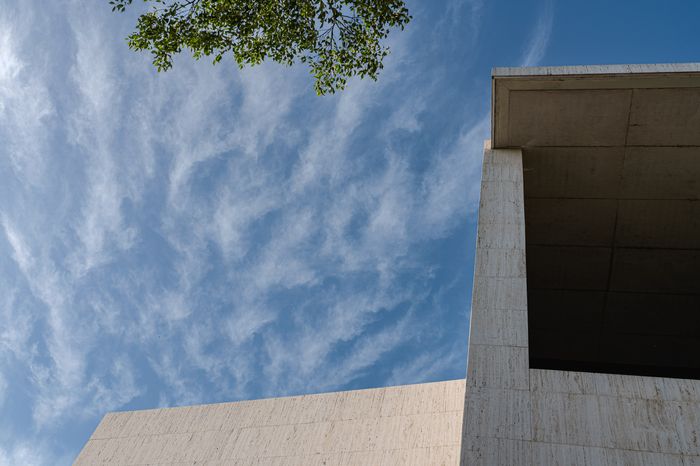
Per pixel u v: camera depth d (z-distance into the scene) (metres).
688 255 9.77
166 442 10.44
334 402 10.04
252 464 9.65
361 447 9.29
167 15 7.29
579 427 4.88
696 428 4.77
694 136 8.23
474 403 5.14
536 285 10.73
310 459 9.41
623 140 8.46
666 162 8.59
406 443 9.09
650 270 10.13
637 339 11.18
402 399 9.67
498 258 6.72
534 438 4.84
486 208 7.52
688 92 7.85
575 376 5.28
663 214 9.28
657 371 11.40
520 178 7.99
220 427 10.35
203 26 7.37
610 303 10.74
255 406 10.44
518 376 5.33
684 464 4.58
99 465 10.46
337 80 8.03
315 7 7.45
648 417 4.89
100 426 11.09
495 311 6.04
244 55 7.61
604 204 9.31
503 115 8.50
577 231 9.78
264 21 7.39
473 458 4.74
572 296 10.76
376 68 7.95
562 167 8.91
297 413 10.09
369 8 7.53
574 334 11.30
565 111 8.30
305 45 7.63
